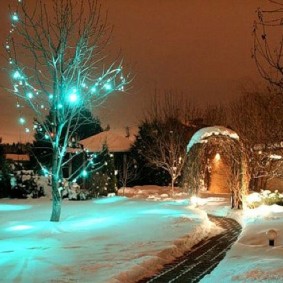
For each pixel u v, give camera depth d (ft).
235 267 26.07
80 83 48.75
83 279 23.65
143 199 73.26
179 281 25.43
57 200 46.62
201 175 64.13
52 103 47.65
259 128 72.23
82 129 116.98
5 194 74.02
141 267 26.78
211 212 61.05
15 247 32.53
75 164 80.28
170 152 88.94
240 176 58.90
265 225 42.01
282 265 24.95
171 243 33.30
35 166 85.10
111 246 32.32
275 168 74.69
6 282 23.21
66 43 47.32
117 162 107.55
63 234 37.99
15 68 47.09
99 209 56.65
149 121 105.91
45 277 24.03
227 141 59.52
